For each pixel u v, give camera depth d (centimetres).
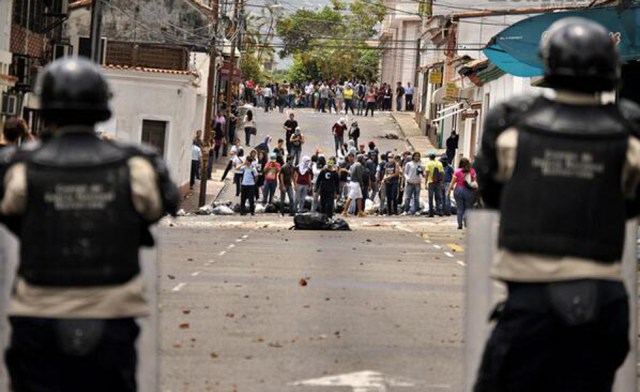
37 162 1234
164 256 4816
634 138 1257
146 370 1283
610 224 1230
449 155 11781
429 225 7600
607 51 1262
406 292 3681
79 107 1248
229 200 10088
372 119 17175
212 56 10119
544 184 1230
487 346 1252
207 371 2261
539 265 1223
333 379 2214
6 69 7725
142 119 9700
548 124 1245
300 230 6938
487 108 10750
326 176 7675
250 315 3038
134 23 10725
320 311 3156
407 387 2159
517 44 5112
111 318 1219
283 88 17700
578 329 1204
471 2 11819
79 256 1216
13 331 1226
